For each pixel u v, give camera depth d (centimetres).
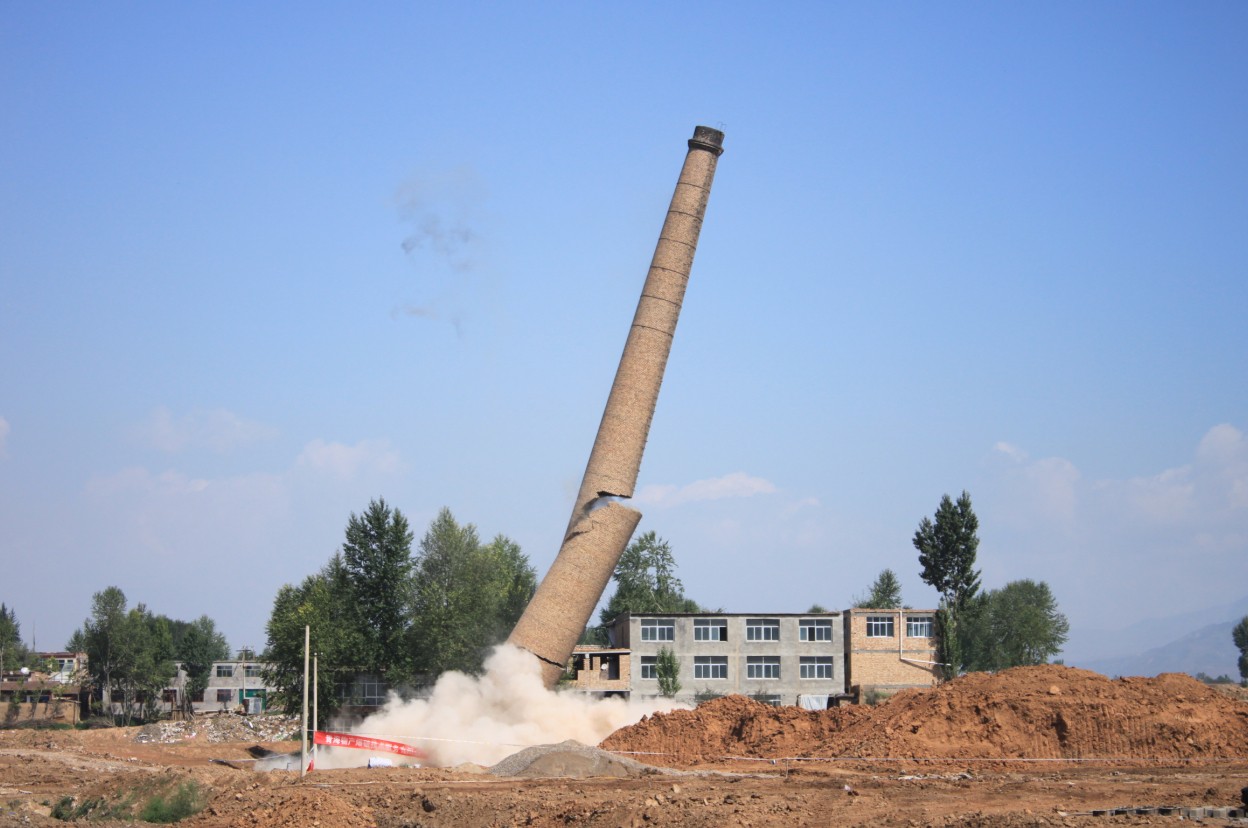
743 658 9631
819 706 9425
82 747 7150
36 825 3819
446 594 8144
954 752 5097
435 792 4288
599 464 7031
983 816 3216
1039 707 5216
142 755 6762
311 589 7844
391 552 7888
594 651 9575
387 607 7806
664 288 7319
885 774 4622
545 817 3691
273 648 7631
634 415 7112
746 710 6022
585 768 4956
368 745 5269
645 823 3475
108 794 4259
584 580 6812
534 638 6719
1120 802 3628
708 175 7531
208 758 6856
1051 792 3916
